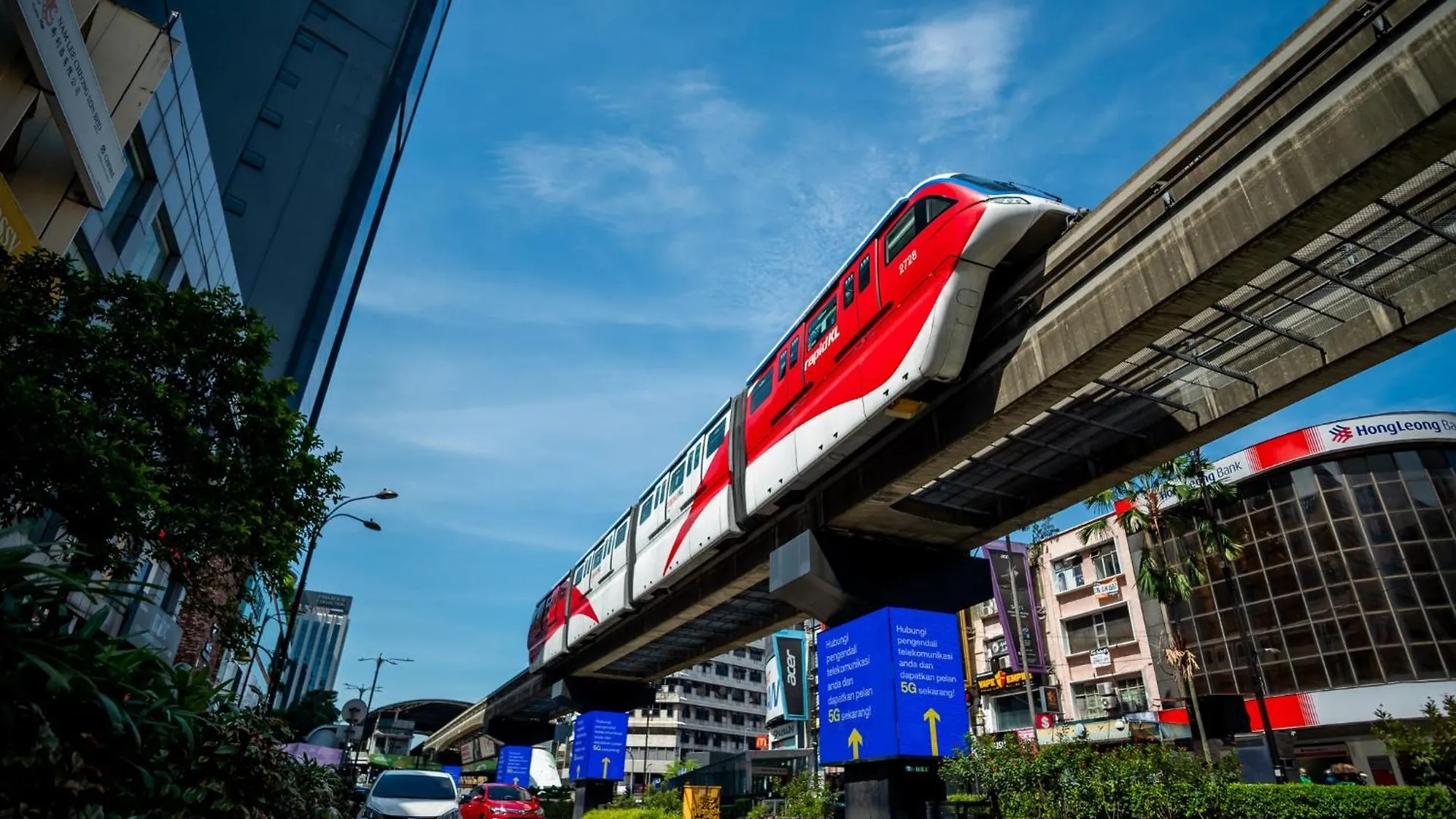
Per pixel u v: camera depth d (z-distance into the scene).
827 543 21.56
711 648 36.88
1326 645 32.50
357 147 51.62
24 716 3.21
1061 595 44.78
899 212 17.67
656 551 28.97
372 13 55.56
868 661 19.59
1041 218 15.15
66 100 12.67
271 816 5.53
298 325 46.50
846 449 18.61
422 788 14.91
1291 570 34.34
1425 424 33.34
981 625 49.19
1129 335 13.20
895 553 22.36
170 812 4.13
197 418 10.75
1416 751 9.62
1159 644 39.16
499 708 58.72
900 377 16.25
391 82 54.88
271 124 48.19
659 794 32.94
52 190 13.89
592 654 40.38
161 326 10.66
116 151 14.67
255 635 11.14
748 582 26.84
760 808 26.98
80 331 9.59
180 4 45.47
